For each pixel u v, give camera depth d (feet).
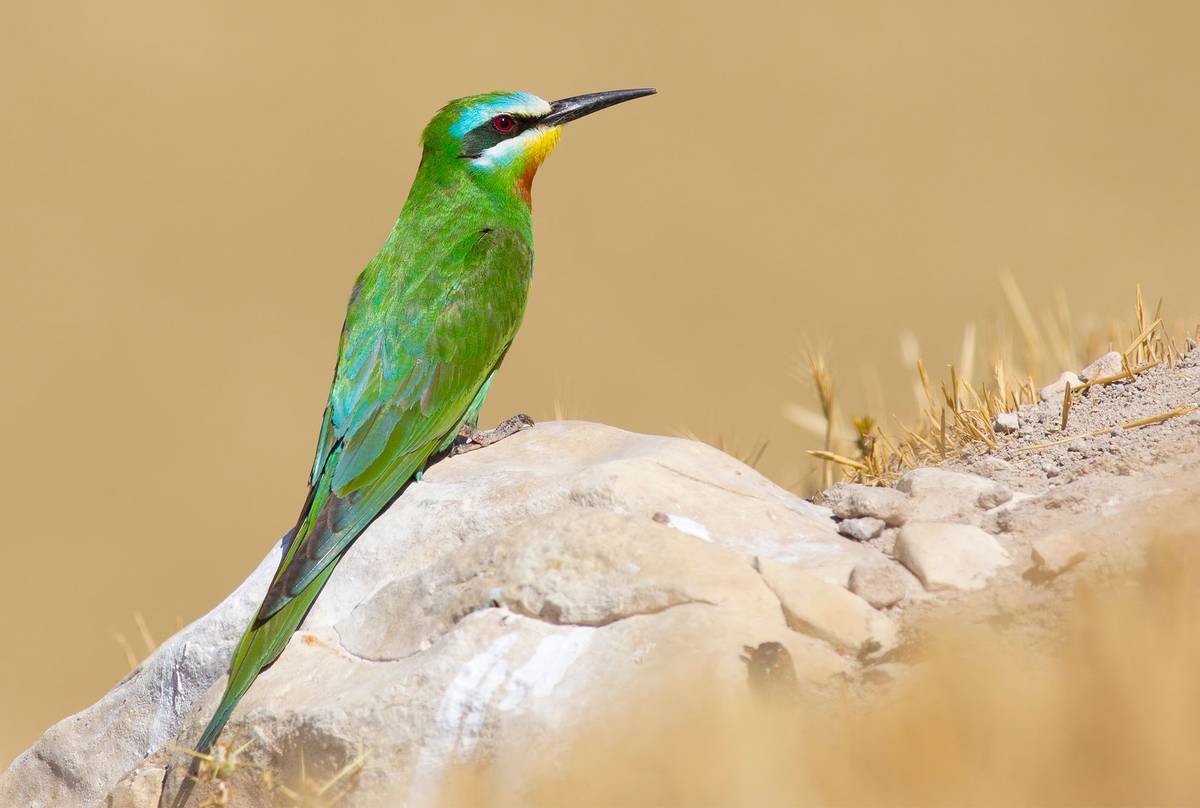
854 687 26.96
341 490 36.27
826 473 42.55
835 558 31.17
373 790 28.43
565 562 30.45
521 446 37.40
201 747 30.89
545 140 46.37
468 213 44.04
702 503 32.60
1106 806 22.26
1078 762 23.04
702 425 95.55
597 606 29.58
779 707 26.48
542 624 29.73
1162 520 29.40
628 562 30.14
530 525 31.50
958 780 23.20
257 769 30.19
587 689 28.17
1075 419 37.52
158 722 34.14
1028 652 26.91
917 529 30.96
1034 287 105.81
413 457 38.24
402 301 40.73
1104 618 25.63
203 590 93.71
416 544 33.81
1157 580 27.09
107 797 32.73
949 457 38.27
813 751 24.90
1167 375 38.27
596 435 37.04
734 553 30.55
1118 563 28.27
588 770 26.20
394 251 42.65
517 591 30.27
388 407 38.65
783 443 85.92
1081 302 96.27
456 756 28.43
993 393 41.83
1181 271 104.99
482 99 45.55
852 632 28.63
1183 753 22.65
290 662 32.30
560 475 33.78
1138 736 23.02
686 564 29.94
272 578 35.17
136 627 89.25
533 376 105.50
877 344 104.78
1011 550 30.63
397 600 32.14
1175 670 23.98
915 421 43.55
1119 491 31.83
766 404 99.14
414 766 28.45
